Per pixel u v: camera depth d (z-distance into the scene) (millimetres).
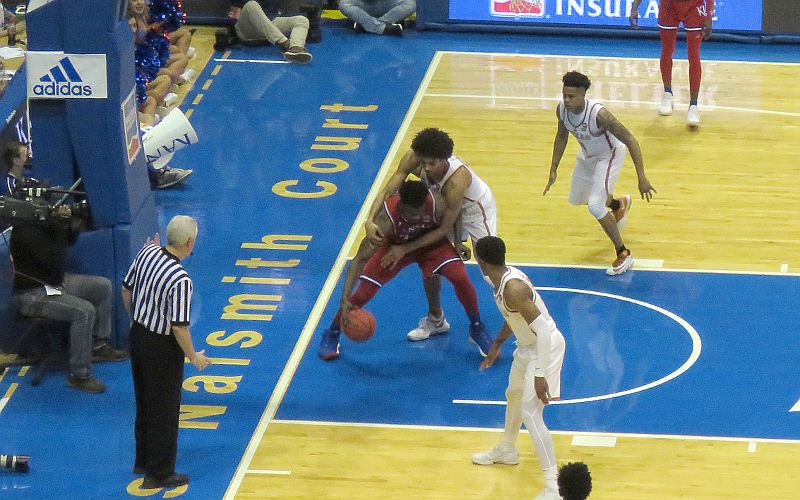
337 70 22828
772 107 21031
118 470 12312
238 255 16531
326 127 20406
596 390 13602
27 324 13891
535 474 12148
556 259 16359
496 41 24266
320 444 12664
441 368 14094
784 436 12734
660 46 23922
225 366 14109
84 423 13133
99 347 14180
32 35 13539
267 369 14062
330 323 14984
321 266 16281
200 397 13508
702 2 19703
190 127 17891
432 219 13539
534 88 21875
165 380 11641
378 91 21844
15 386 13789
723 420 13023
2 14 22453
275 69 22891
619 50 23750
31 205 13242
